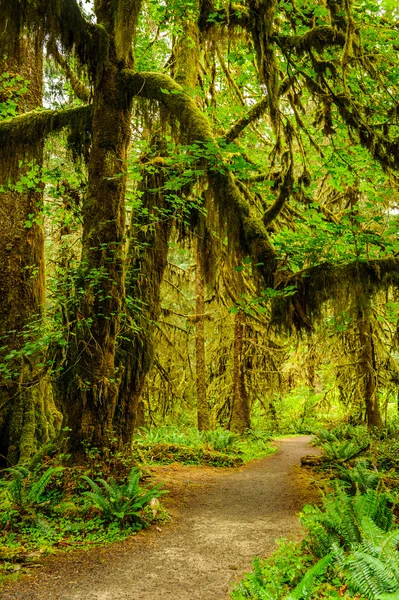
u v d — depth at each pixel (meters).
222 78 11.70
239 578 4.69
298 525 6.62
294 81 8.24
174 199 8.98
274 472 11.98
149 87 8.20
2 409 9.33
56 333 7.26
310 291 6.53
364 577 3.62
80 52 7.93
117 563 5.07
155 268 9.59
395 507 6.79
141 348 9.16
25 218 10.13
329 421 24.58
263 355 19.25
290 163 8.84
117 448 8.02
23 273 9.94
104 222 8.05
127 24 7.27
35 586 4.41
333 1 6.88
